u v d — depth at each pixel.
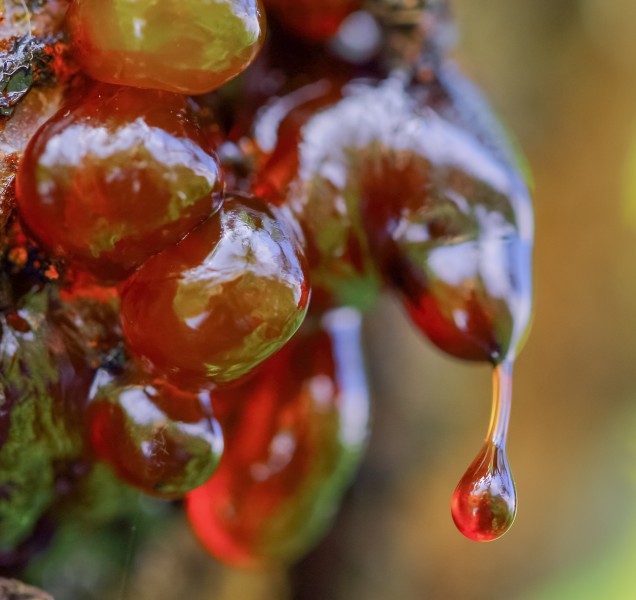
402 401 0.22
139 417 0.14
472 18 0.23
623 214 0.27
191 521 0.16
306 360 0.16
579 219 0.26
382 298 0.21
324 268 0.15
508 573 0.27
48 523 0.15
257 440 0.16
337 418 0.16
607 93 0.26
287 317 0.13
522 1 0.24
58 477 0.15
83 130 0.13
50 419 0.14
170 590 0.17
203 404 0.14
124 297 0.14
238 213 0.14
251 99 0.15
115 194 0.13
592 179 0.26
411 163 0.15
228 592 0.18
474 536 0.14
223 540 0.16
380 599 0.21
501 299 0.14
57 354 0.14
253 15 0.13
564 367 0.28
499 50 0.24
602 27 0.25
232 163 0.15
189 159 0.13
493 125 0.15
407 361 0.22
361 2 0.15
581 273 0.27
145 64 0.13
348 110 0.15
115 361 0.14
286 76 0.15
